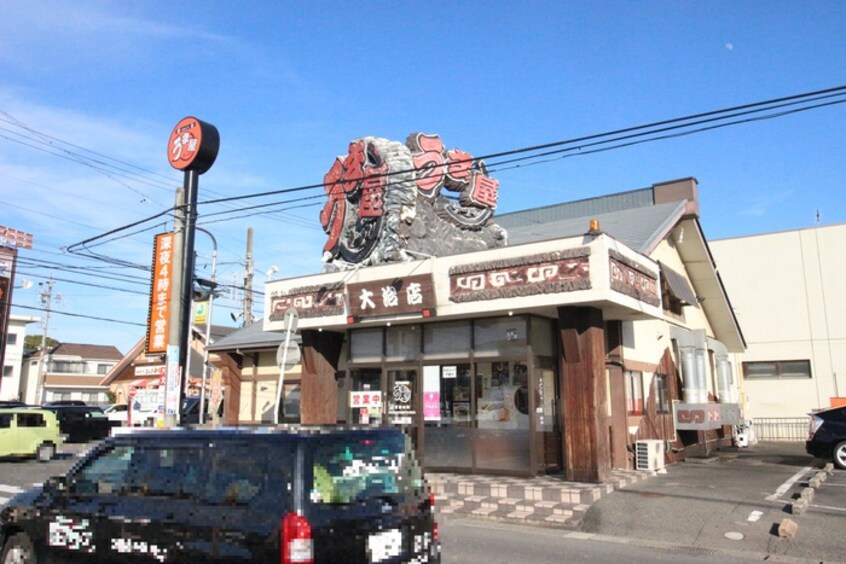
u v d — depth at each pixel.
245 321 33.09
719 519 9.69
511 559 8.12
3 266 45.75
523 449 13.50
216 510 4.96
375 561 4.87
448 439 14.53
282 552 4.54
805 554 8.20
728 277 29.30
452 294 13.83
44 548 5.84
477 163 16.73
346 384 16.36
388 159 15.32
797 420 27.02
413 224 15.47
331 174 16.86
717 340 23.41
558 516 10.55
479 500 11.77
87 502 5.69
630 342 16.14
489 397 14.13
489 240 16.86
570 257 12.52
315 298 15.99
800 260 27.92
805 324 27.44
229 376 22.12
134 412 18.66
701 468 15.57
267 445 5.03
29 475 16.92
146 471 5.52
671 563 7.95
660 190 21.55
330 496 4.87
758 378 28.14
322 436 5.10
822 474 13.02
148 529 5.22
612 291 12.26
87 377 64.62
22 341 59.09
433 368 15.00
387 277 14.77
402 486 5.38
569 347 12.94
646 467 14.27
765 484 12.45
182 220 18.22
